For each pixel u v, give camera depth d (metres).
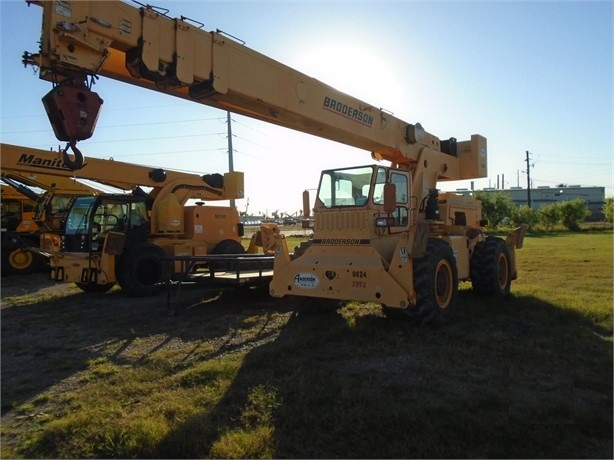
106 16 4.52
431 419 3.36
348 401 3.69
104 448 3.14
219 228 12.09
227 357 5.05
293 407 3.62
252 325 6.56
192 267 8.93
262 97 5.83
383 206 6.24
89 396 4.04
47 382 4.48
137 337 6.06
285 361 4.81
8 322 7.23
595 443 3.03
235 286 8.31
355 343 5.40
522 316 6.60
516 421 3.31
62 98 4.20
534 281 10.27
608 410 3.47
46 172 11.08
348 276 5.88
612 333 5.68
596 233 36.88
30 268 13.79
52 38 4.16
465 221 8.52
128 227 10.11
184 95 5.81
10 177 12.30
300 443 3.11
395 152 7.80
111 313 7.79
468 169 9.03
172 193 11.37
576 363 4.57
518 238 9.14
